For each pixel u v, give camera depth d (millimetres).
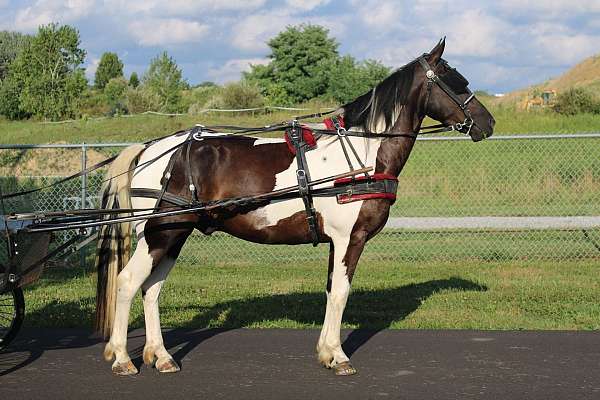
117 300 6160
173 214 6016
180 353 6859
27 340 7383
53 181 14680
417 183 17062
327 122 6324
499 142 18594
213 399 5547
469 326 7883
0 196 6387
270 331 7707
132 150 6359
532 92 34562
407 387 5816
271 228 6172
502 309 8680
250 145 6266
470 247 13234
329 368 6285
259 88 35062
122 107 36812
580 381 5938
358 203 6043
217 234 15305
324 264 12242
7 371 6262
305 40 38500
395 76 6332
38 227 6145
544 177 17047
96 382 5969
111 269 6254
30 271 6195
